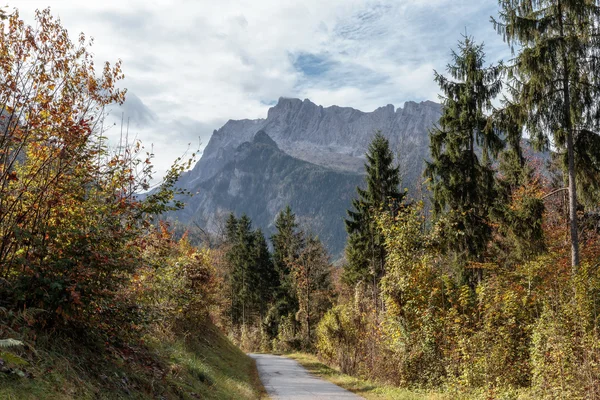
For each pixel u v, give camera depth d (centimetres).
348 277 3884
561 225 2462
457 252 2088
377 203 3125
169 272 1405
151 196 752
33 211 629
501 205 1969
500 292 1345
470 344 1284
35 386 446
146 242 799
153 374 774
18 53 629
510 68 1581
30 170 643
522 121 1611
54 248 627
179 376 927
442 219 1738
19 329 521
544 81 1488
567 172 1591
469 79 2064
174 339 1387
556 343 1030
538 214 1698
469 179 2084
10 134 586
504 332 1257
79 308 596
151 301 931
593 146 1477
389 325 1689
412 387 1492
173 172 777
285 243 6800
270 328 5528
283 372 2300
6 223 603
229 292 6253
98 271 635
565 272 1239
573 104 1479
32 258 601
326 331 2720
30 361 485
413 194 3105
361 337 2206
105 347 694
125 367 709
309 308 4775
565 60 1482
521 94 1555
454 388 1284
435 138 2148
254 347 5141
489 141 2034
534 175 2767
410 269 1620
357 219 3425
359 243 3388
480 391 1203
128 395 624
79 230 627
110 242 670
